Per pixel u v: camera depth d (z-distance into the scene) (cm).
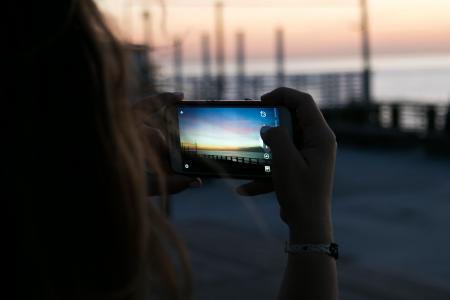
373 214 1027
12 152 66
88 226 67
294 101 109
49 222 66
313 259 88
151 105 95
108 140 67
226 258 659
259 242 749
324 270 88
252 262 641
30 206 66
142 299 70
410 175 1485
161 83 94
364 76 2970
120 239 68
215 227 850
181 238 76
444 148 1741
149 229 72
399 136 1975
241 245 729
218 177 121
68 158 66
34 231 66
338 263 678
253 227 867
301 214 90
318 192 92
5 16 66
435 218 979
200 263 636
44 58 65
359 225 932
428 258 720
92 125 66
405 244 798
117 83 69
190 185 123
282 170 91
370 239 831
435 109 2066
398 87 5694
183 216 998
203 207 1078
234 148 121
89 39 67
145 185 71
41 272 66
